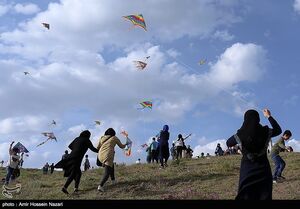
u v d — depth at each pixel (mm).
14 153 16469
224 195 12602
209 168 17828
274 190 13180
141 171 18125
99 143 14055
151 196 12820
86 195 13492
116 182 15203
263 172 7695
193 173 16453
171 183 14852
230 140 8133
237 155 24594
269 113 8195
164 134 18672
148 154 24469
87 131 14117
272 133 7926
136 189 13906
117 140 14031
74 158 13719
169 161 22641
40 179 18516
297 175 15586
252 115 8023
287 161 19453
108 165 13672
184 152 28516
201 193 13008
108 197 12938
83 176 17719
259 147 7789
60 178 18031
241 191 7711
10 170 16297
